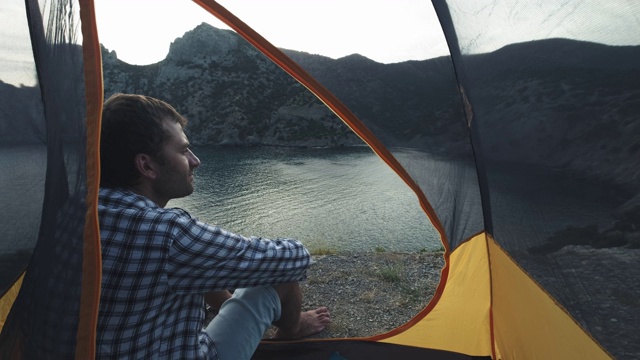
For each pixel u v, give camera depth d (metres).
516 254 1.90
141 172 1.33
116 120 1.30
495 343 2.34
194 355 1.40
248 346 1.64
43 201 1.43
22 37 1.51
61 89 1.29
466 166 2.19
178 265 1.26
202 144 62.88
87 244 1.13
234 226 20.38
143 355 1.28
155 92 74.75
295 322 2.18
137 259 1.21
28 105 1.49
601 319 1.41
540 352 1.80
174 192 1.43
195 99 70.81
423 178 2.27
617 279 1.36
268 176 36.62
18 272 1.45
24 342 1.34
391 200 26.02
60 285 1.21
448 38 2.07
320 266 4.03
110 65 80.62
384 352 2.37
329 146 61.22
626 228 1.33
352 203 25.31
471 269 2.40
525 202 1.78
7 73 1.48
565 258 1.56
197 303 1.43
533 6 1.62
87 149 1.15
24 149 1.47
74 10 1.24
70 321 1.18
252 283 1.43
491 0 1.79
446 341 2.44
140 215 1.23
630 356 1.31
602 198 1.40
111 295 1.22
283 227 19.77
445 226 2.38
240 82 73.31
